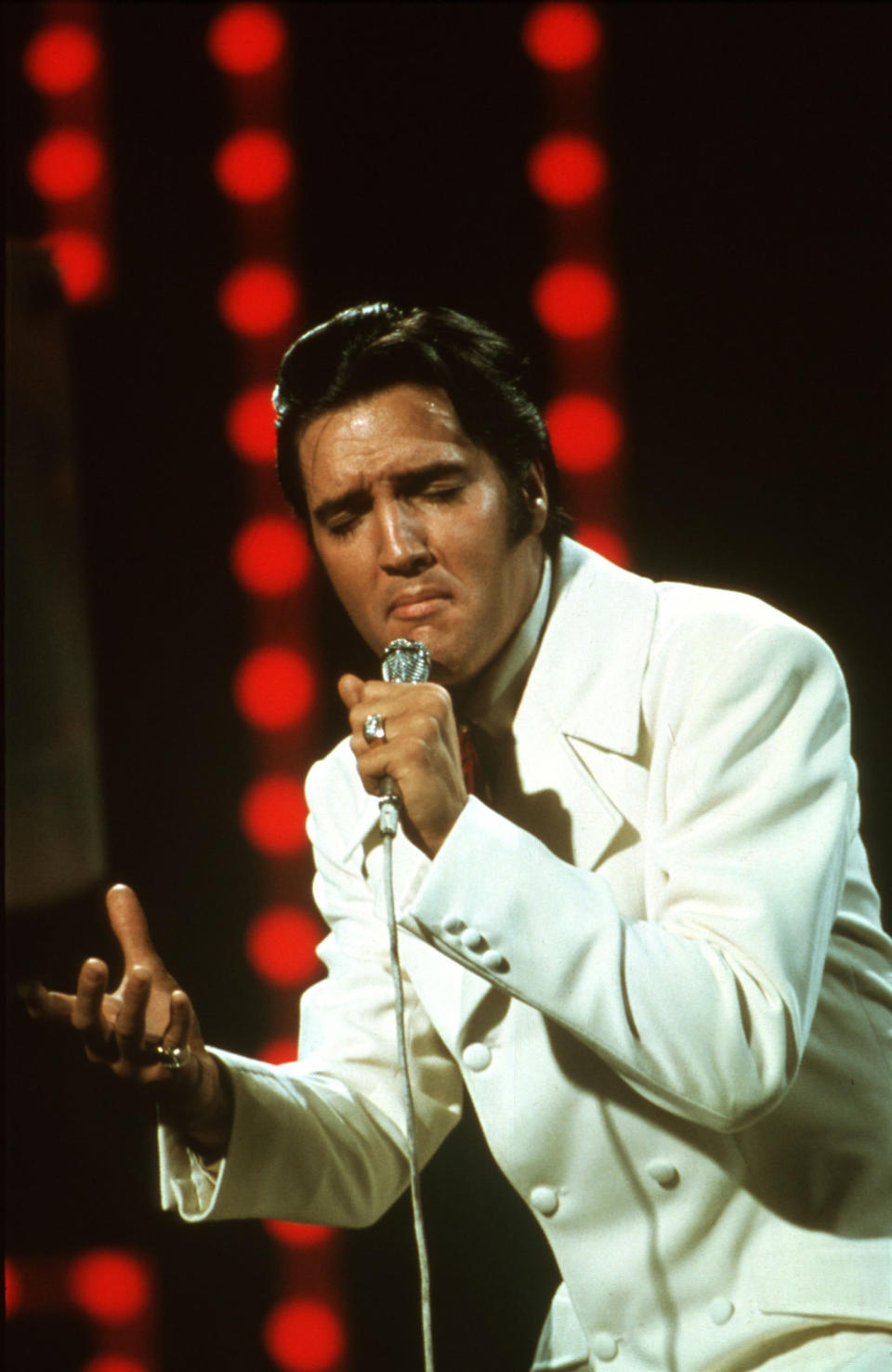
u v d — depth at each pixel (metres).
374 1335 10.34
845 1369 4.42
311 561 11.31
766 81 10.38
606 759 5.14
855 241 10.43
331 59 10.80
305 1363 10.37
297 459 5.42
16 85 10.70
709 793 4.70
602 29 10.54
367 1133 5.56
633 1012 4.30
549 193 10.73
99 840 3.90
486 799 5.39
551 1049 4.92
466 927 4.47
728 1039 4.24
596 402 10.80
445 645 5.06
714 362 10.70
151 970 5.02
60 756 3.82
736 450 10.73
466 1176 10.28
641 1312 4.81
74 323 10.93
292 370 5.34
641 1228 4.82
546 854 4.58
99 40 10.69
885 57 10.16
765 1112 4.31
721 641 4.99
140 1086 4.85
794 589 10.68
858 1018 4.91
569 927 4.42
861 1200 4.68
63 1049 10.56
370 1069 5.73
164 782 11.41
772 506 10.71
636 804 5.09
